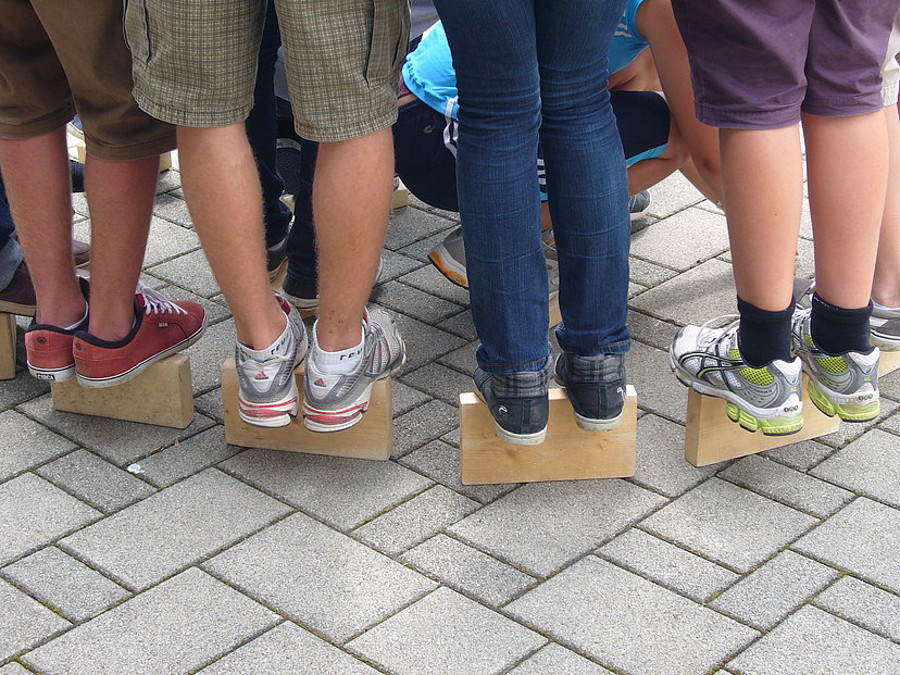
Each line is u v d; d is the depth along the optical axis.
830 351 2.41
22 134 2.44
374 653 2.00
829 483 2.48
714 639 2.03
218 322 3.11
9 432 2.65
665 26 2.60
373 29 2.02
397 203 3.79
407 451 2.59
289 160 3.43
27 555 2.25
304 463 2.55
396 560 2.24
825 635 2.04
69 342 2.59
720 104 2.17
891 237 2.66
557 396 2.43
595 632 2.05
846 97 2.20
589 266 2.21
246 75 2.09
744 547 2.28
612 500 2.42
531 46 1.98
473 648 2.01
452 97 2.83
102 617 2.09
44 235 2.54
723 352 2.40
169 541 2.29
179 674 1.96
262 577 2.19
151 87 2.08
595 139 2.14
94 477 2.49
